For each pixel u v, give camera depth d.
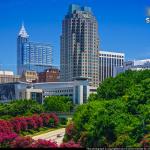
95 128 144.88
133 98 165.62
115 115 150.75
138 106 159.00
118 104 163.00
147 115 146.25
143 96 166.12
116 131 141.12
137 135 137.50
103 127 143.75
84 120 166.00
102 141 139.50
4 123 194.00
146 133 138.00
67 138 168.38
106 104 165.38
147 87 173.12
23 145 125.12
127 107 161.88
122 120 146.88
